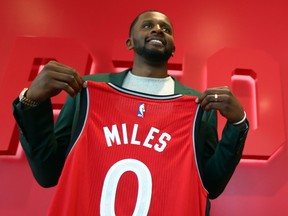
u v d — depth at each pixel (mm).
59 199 779
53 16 1858
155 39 1030
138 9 1870
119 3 1889
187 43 1771
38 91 781
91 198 800
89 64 1699
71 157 818
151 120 892
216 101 834
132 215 793
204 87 1654
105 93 899
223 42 1781
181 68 1674
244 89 1666
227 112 827
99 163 834
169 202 808
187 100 900
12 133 1490
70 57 1661
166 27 1124
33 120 794
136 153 853
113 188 814
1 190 1442
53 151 865
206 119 989
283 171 1478
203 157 956
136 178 829
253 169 1483
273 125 1510
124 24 1831
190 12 1863
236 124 831
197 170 826
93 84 889
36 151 836
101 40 1790
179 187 814
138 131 877
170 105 904
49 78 788
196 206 793
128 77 1057
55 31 1814
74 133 847
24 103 790
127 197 810
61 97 1547
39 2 1898
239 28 1821
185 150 852
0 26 1828
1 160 1502
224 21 1840
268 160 1498
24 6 1890
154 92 1008
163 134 876
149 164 844
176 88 1038
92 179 817
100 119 875
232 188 1445
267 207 1414
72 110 978
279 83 1609
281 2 1895
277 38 1793
